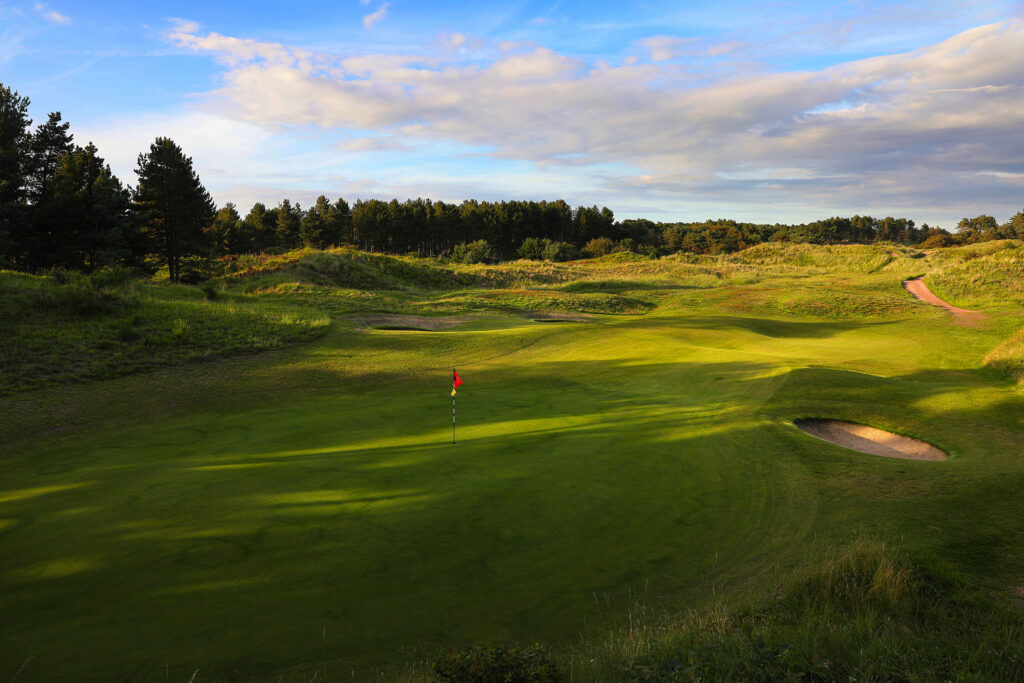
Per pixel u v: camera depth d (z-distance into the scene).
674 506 9.68
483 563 7.78
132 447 13.23
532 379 21.83
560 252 119.12
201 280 51.72
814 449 12.68
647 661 5.02
